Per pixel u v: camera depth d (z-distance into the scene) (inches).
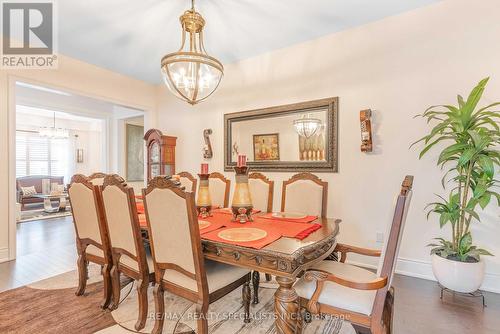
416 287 94.3
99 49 136.6
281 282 53.5
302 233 66.5
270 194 108.0
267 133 141.0
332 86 122.6
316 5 101.0
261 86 144.3
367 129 110.0
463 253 83.2
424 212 102.3
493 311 78.6
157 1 97.0
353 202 117.1
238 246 57.3
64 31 118.3
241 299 86.9
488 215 91.6
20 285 96.7
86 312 78.4
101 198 77.5
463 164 79.3
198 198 88.0
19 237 165.6
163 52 140.0
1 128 121.3
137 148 246.8
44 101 186.5
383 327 51.9
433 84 100.9
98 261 83.3
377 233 111.8
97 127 358.9
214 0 97.0
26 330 69.6
